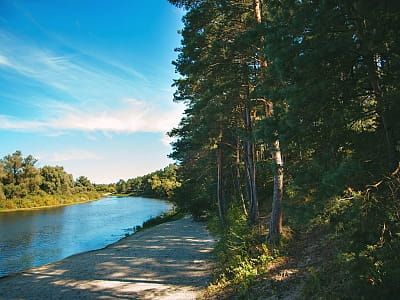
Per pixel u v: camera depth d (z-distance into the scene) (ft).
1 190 263.90
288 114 21.62
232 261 40.01
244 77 44.37
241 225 58.39
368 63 18.40
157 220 130.11
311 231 39.68
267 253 38.04
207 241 70.95
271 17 31.96
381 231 17.70
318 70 19.04
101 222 141.08
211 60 43.06
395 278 15.21
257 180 82.48
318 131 21.70
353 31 18.47
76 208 240.73
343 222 19.48
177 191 131.85
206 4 43.29
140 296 36.63
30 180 301.02
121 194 522.88
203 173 107.14
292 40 20.85
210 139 65.72
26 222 147.64
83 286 42.70
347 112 20.86
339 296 20.51
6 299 40.06
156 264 51.90
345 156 21.11
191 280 41.16
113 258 60.29
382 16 16.25
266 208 75.10
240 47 38.45
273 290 28.66
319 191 20.75
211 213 111.45
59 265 59.11
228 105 52.65
